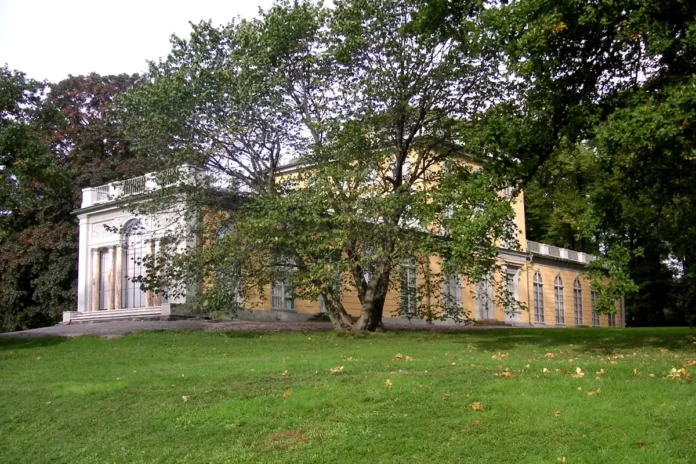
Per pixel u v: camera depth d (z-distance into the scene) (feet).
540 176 70.23
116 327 75.92
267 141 66.90
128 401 33.30
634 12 39.32
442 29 51.55
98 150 118.93
